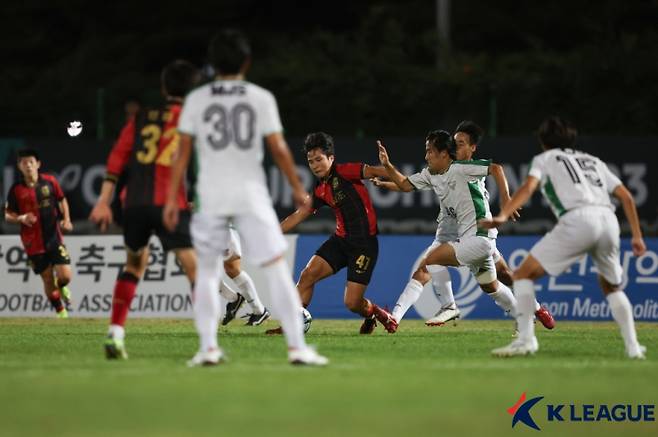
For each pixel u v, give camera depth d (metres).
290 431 20.28
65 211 50.94
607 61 85.75
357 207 41.22
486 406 23.28
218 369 28.11
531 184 31.41
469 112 84.50
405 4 124.50
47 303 55.22
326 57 97.19
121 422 21.06
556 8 121.25
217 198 27.44
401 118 85.44
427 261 42.62
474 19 123.44
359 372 27.84
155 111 31.09
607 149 78.50
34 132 84.06
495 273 42.72
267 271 28.09
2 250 55.59
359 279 41.41
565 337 41.34
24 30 127.44
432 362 30.69
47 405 22.80
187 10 130.12
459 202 41.66
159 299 54.44
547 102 84.75
